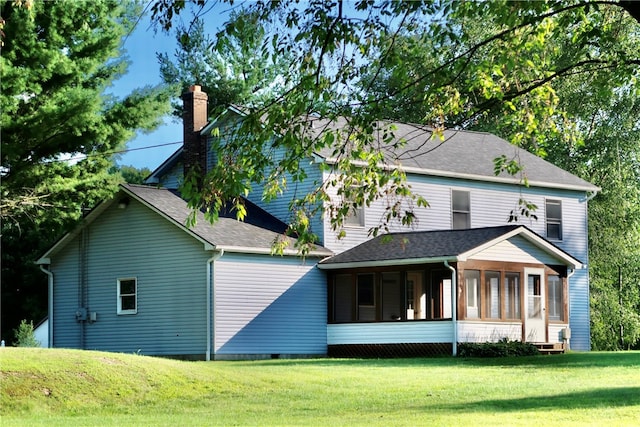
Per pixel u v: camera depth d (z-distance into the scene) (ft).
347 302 116.37
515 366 88.89
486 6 48.29
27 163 108.06
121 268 116.67
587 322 138.21
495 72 52.54
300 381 74.13
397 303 113.80
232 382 72.43
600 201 164.96
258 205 123.54
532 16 47.91
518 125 56.80
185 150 128.57
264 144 45.78
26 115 106.22
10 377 66.18
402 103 50.37
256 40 46.78
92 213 118.32
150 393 68.49
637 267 171.53
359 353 113.80
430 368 85.97
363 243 119.96
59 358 70.38
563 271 119.44
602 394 64.85
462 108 54.19
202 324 107.55
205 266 107.96
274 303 111.45
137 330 114.11
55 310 122.72
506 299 112.78
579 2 51.47
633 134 161.89
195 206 44.60
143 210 115.03
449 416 55.67
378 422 53.57
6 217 118.42
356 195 47.93
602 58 57.36
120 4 114.52
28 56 105.19
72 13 108.37
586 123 169.07
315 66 44.75
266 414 60.23
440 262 109.19
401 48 46.68
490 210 130.82
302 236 47.55
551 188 137.28
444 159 128.77
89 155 112.88
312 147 46.88
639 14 44.32
